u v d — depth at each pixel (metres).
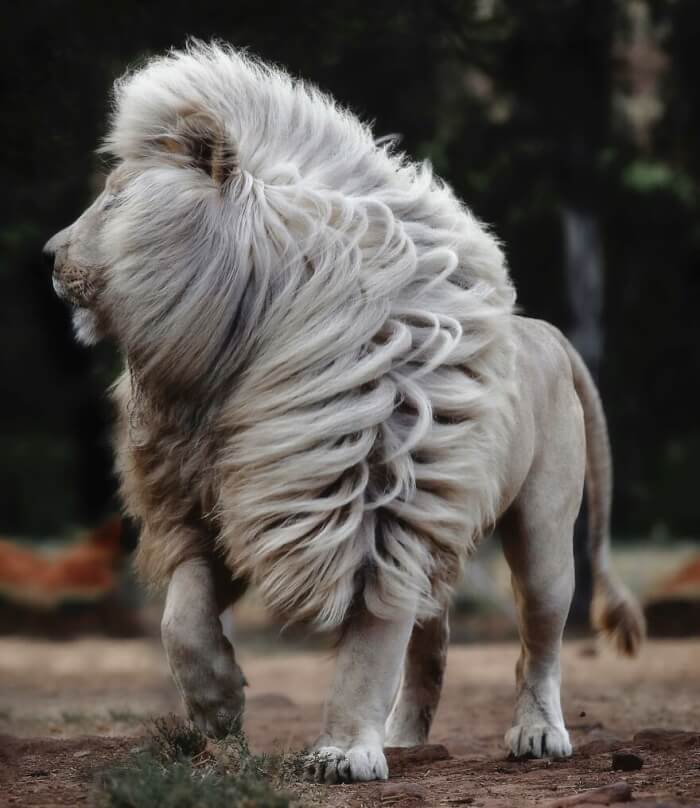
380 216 19.52
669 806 15.79
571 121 54.69
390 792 17.09
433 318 19.17
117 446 20.91
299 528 18.25
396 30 43.00
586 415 25.72
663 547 93.25
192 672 18.80
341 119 20.83
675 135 64.75
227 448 18.84
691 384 86.88
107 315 19.47
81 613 72.50
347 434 18.45
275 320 18.70
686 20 58.22
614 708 34.41
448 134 54.72
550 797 17.50
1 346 91.50
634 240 78.62
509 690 41.19
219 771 17.80
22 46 38.22
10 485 95.75
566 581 22.69
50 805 16.69
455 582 19.84
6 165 41.25
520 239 69.69
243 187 19.22
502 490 20.84
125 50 38.91
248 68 20.86
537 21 50.97
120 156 20.00
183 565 19.56
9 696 39.72
